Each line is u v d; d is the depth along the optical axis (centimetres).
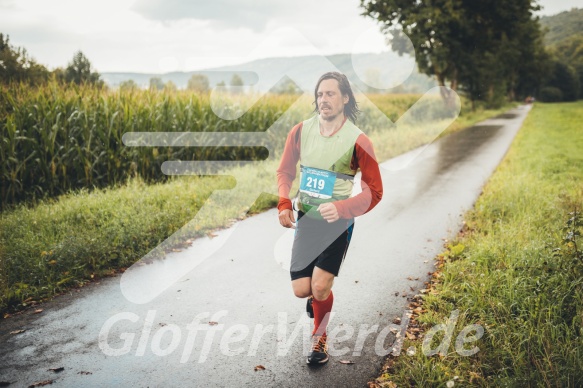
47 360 294
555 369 246
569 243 396
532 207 623
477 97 3372
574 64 10625
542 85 9612
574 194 679
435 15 1755
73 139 746
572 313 312
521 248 436
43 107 746
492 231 525
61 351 305
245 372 279
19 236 488
